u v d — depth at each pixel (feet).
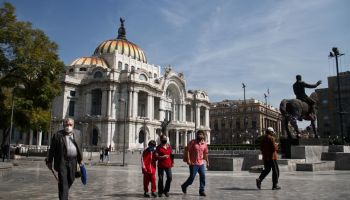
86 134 293.64
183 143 351.87
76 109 305.73
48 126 156.56
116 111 294.66
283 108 84.94
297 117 83.05
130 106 293.02
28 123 138.82
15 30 121.60
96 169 93.20
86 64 320.29
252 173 69.41
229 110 472.03
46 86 127.13
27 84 128.77
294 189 41.16
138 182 53.16
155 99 334.65
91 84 302.45
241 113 458.91
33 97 128.36
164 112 338.54
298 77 87.25
